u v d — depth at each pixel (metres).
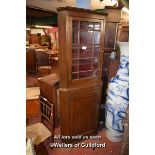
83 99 1.84
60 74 1.74
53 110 1.78
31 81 1.88
